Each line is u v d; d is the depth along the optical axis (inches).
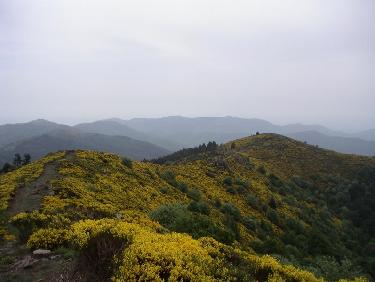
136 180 1590.8
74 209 836.6
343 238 2610.7
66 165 1401.3
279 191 3034.0
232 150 4530.0
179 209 921.5
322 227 2578.7
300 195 3289.9
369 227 3063.5
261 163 4060.0
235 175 2869.1
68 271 407.5
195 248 438.3
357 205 3400.6
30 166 1414.9
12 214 764.0
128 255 368.5
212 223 860.6
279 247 1296.8
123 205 1102.4
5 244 557.3
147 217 887.7
